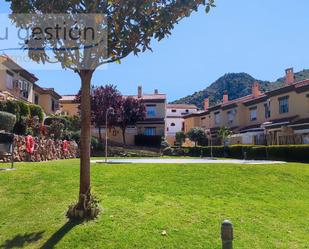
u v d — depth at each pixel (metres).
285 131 38.00
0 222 7.89
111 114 49.84
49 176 11.41
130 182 11.19
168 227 7.65
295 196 11.45
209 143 51.16
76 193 9.70
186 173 12.93
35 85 43.34
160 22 7.38
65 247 6.77
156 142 54.00
